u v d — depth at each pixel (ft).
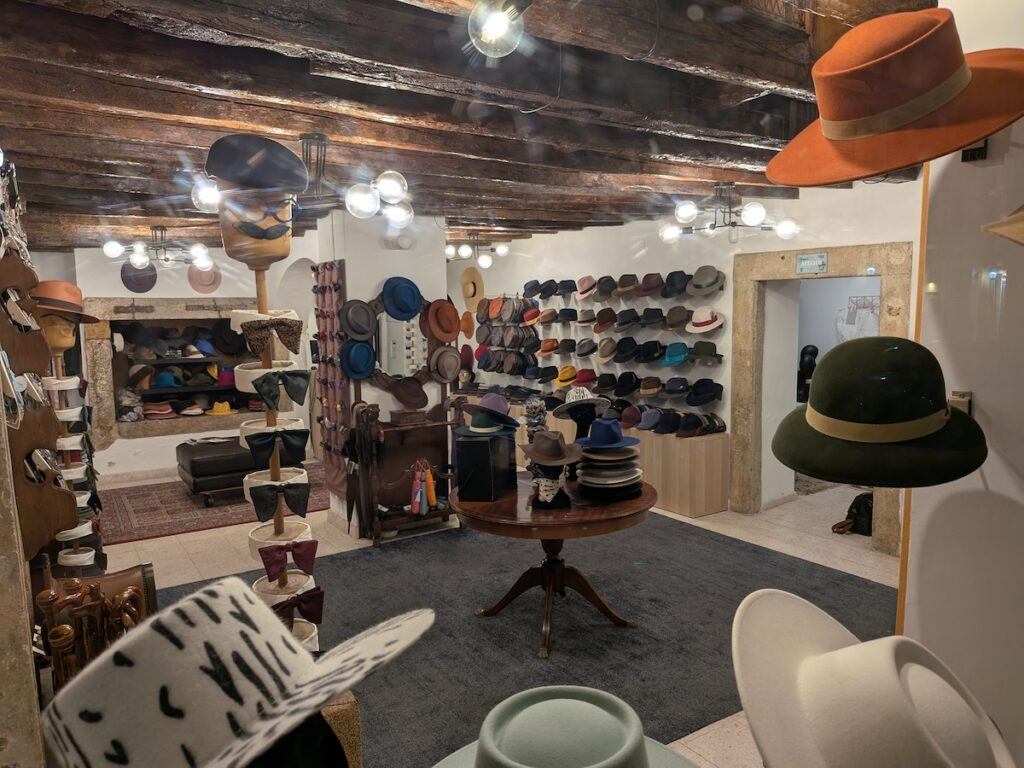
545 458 11.37
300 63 8.57
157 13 5.91
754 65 8.07
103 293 24.79
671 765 3.85
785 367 20.08
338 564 15.74
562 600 13.43
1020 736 6.11
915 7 8.02
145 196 16.22
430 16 7.49
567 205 19.26
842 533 17.56
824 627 4.17
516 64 8.16
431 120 9.75
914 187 15.33
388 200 11.94
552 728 3.14
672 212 20.66
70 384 9.66
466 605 13.33
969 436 5.00
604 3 6.72
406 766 8.52
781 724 3.27
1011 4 5.80
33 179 13.42
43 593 5.24
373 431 16.87
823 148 5.36
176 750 2.06
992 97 4.58
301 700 2.10
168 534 18.65
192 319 28.37
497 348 28.40
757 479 19.57
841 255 16.81
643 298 22.31
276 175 6.95
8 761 3.49
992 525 6.20
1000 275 6.00
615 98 9.07
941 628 6.63
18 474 5.00
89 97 8.76
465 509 11.53
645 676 10.56
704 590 13.88
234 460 21.90
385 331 18.48
